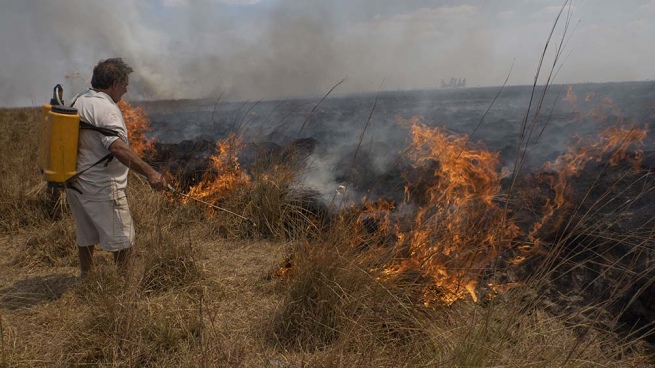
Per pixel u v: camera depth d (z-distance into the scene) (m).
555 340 2.72
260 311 3.06
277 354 2.60
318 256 2.93
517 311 2.74
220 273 3.63
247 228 4.58
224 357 2.44
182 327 2.71
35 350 2.54
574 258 3.23
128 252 3.32
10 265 3.83
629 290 2.93
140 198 5.05
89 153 3.10
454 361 2.31
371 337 2.54
